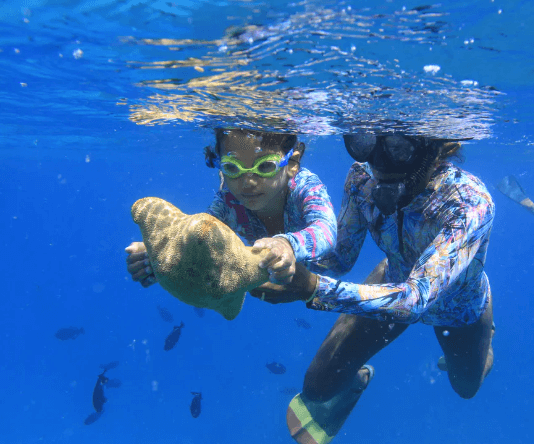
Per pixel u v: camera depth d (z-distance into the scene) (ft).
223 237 5.99
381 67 12.07
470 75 13.16
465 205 9.45
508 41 10.57
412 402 60.95
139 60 13.20
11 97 24.90
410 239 11.38
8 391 65.51
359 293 8.14
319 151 57.31
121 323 123.24
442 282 8.63
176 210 6.45
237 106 16.07
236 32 10.23
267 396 59.06
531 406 61.67
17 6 10.09
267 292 8.11
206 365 73.26
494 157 72.90
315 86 13.65
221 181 12.36
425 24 9.59
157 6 9.39
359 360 15.28
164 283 6.15
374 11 9.00
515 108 19.29
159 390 61.72
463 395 18.89
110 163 100.53
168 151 67.87
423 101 15.42
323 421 17.19
